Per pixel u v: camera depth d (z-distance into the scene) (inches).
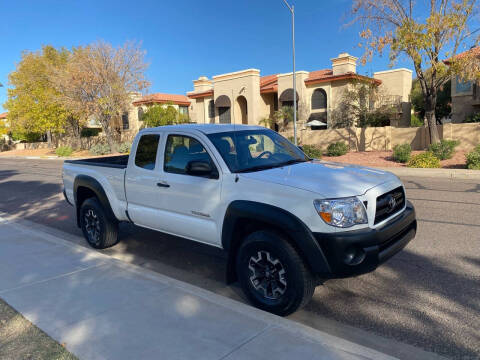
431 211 318.0
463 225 271.7
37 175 755.4
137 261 229.1
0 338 131.9
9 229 281.0
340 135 946.1
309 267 145.3
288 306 147.0
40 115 1505.9
